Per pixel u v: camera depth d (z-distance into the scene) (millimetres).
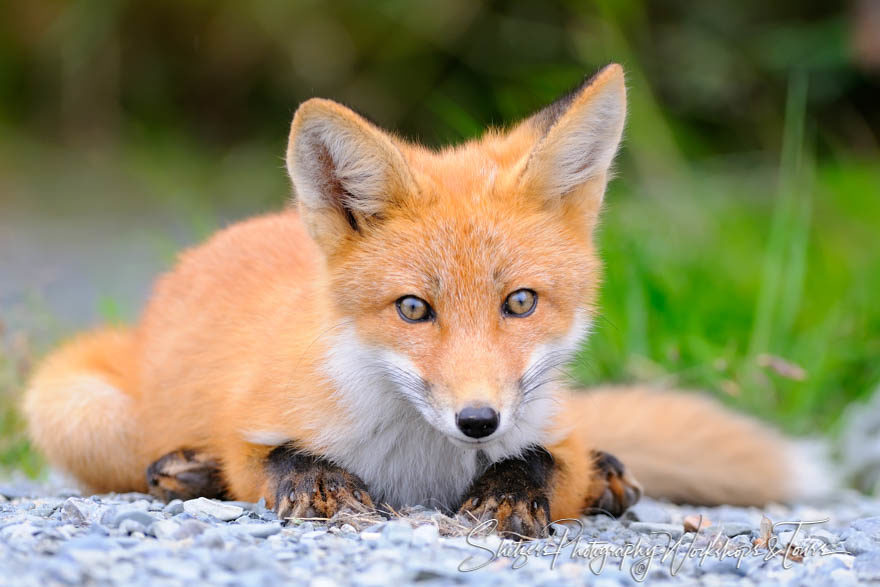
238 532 6473
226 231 10031
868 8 21125
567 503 7879
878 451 11656
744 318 14000
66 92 29766
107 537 6199
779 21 24484
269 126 29547
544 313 7270
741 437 10430
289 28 28344
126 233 23125
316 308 7676
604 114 7719
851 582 5957
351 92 27609
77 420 8852
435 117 25719
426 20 26000
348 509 7176
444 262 7117
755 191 20172
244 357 8180
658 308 12984
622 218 15078
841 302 14609
